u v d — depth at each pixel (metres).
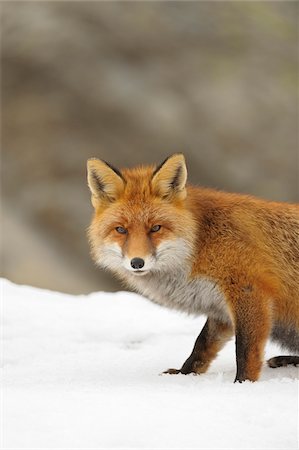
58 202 32.22
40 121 34.44
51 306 13.22
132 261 9.04
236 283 9.09
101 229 9.55
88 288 29.84
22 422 6.44
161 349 10.84
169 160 9.32
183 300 9.65
